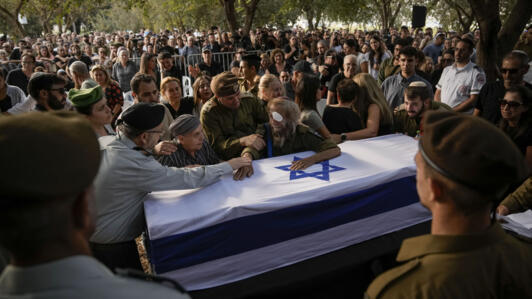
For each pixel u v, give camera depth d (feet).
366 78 10.77
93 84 11.46
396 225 7.72
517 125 8.80
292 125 8.56
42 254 2.05
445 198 2.73
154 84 11.52
